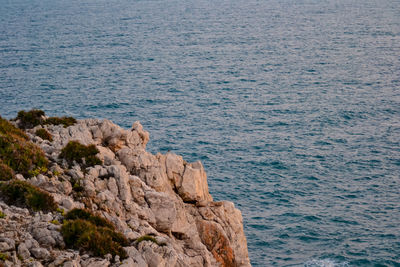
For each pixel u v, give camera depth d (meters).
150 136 100.00
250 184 77.44
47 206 22.98
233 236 32.72
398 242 60.31
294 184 77.38
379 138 97.94
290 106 123.00
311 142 96.25
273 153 90.31
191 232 30.12
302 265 56.22
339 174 80.94
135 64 186.38
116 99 130.75
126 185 27.67
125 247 22.06
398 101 125.56
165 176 32.19
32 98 130.50
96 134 33.09
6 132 28.59
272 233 63.09
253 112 118.12
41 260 19.64
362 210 68.81
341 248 59.44
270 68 175.00
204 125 107.62
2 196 22.70
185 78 159.50
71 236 21.17
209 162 86.25
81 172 27.28
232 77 160.50
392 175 80.31
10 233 20.23
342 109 118.75
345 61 183.38
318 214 67.69
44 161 27.00
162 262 22.52
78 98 131.62
